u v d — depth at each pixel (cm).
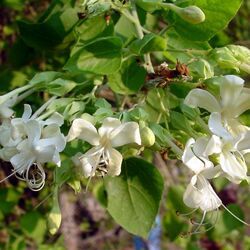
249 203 33
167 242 33
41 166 16
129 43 18
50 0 26
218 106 16
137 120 16
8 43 26
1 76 22
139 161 18
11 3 26
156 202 18
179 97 17
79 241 38
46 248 29
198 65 17
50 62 22
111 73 17
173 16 18
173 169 28
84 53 17
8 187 26
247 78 19
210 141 15
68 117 16
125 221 18
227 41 20
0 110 17
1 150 16
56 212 17
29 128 16
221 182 24
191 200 16
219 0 17
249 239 30
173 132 17
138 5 18
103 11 17
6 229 28
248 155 16
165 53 18
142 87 17
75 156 16
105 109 16
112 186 18
